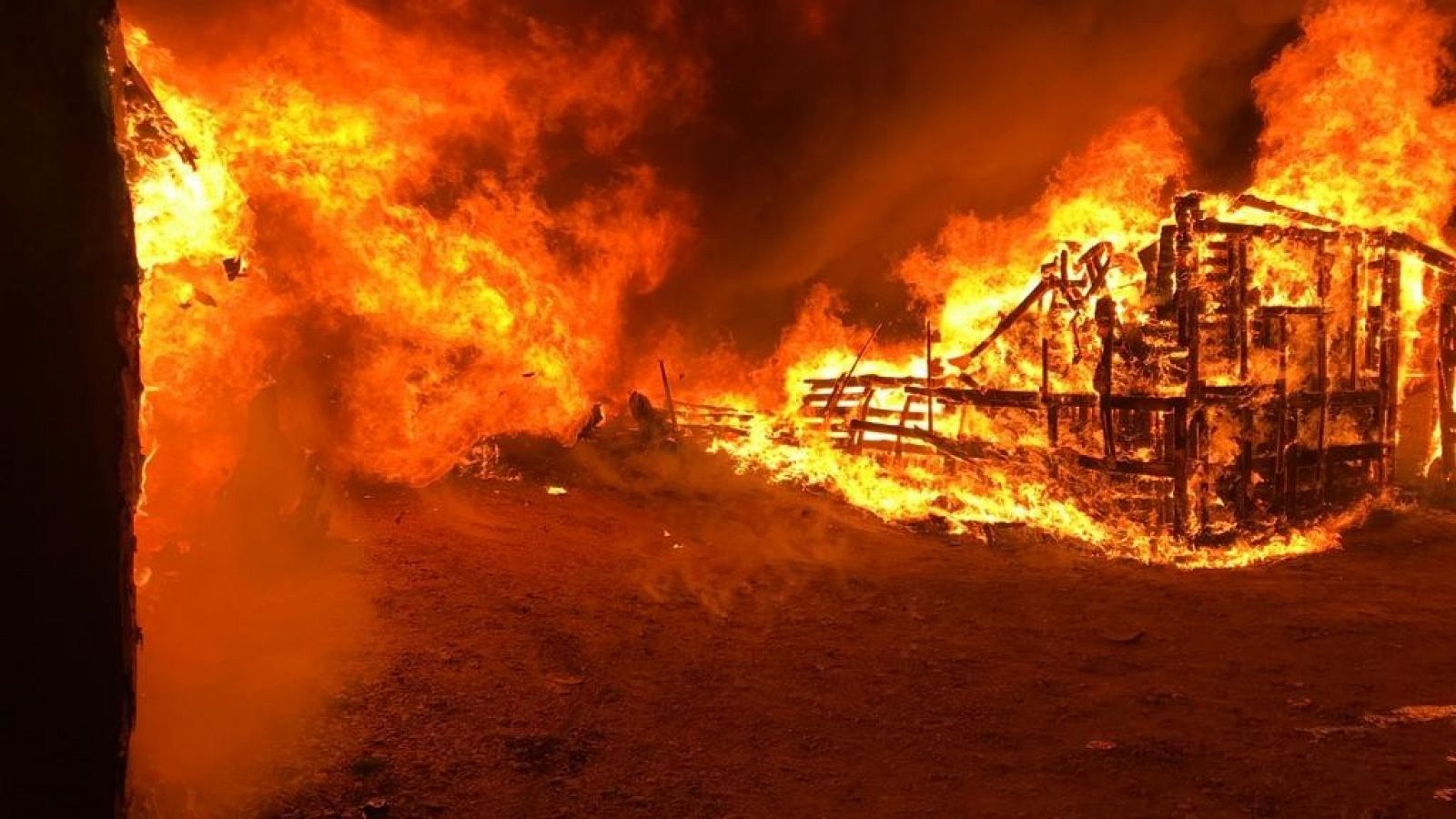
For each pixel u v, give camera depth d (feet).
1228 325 33.88
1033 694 19.57
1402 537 33.86
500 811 14.62
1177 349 34.40
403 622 22.93
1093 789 15.21
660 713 18.57
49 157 10.53
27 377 10.41
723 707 18.93
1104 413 35.04
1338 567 30.40
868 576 30.09
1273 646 22.47
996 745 17.06
